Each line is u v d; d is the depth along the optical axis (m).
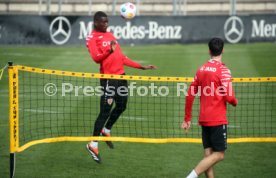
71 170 25.12
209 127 21.45
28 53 72.06
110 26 79.69
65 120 35.12
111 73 26.70
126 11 29.67
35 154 27.69
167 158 27.09
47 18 79.69
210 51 21.53
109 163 26.28
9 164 25.80
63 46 79.81
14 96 23.19
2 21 79.50
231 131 32.53
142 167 25.61
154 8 110.19
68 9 108.56
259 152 28.17
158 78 26.66
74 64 62.59
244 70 57.22
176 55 69.06
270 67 59.09
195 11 109.50
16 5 108.38
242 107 39.28
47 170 25.06
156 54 70.25
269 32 79.75
